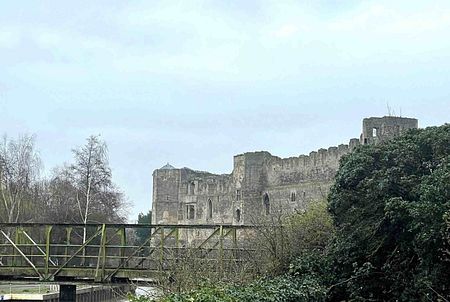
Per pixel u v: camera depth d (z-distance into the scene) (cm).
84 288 6059
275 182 8181
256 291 1897
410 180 2627
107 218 7700
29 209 7712
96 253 7156
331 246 2828
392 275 2572
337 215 2844
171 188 10700
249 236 3862
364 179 2738
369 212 2686
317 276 2717
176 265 2261
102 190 7831
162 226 3291
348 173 2803
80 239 7338
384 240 2617
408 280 2520
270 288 2045
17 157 7962
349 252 2684
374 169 2772
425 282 2294
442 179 2306
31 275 3378
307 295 2325
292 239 3161
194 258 2311
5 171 7812
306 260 2789
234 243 3156
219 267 2458
